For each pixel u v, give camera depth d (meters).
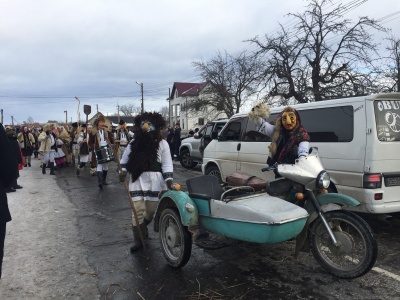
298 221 3.42
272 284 3.62
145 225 4.70
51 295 3.51
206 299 3.36
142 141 4.41
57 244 4.96
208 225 3.93
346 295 3.36
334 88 19.53
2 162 2.74
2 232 2.77
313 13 19.81
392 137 4.80
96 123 9.84
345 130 5.04
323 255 3.84
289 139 4.13
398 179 4.79
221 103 34.72
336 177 5.09
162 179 4.52
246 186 4.13
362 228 3.47
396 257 4.26
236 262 4.20
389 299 3.28
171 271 4.01
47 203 7.56
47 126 12.19
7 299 3.43
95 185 9.83
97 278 3.87
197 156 12.97
